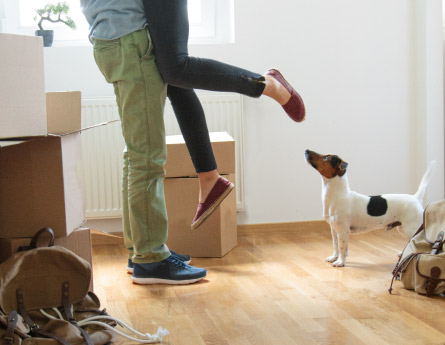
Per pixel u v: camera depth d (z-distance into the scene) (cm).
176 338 171
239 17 334
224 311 195
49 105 192
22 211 177
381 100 349
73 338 152
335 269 250
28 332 154
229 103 330
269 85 206
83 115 318
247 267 258
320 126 344
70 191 184
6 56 159
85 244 188
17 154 176
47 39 327
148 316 192
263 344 164
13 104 161
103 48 211
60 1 340
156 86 210
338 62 343
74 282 171
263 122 339
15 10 337
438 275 202
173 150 276
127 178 241
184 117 217
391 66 348
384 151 351
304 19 338
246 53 336
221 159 282
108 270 263
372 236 318
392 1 345
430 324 176
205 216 223
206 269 257
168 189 280
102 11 211
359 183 351
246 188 341
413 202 254
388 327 175
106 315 172
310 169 345
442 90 342
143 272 232
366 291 214
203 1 344
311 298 207
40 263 166
